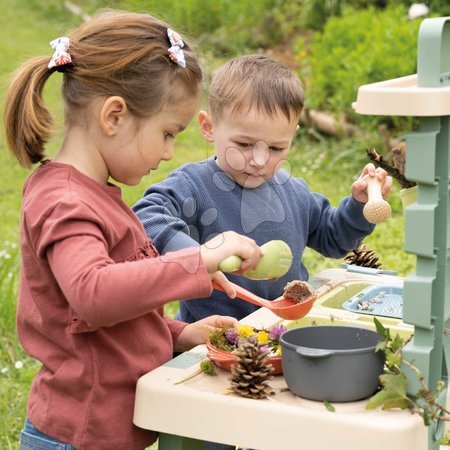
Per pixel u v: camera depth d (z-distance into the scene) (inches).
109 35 61.5
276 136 78.8
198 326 69.5
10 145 64.1
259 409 54.5
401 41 201.8
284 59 256.5
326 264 147.9
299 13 273.4
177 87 62.2
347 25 224.5
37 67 62.9
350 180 191.5
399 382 53.2
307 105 218.8
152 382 58.4
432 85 51.0
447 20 51.4
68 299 55.1
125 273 54.3
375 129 198.8
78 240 55.8
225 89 78.7
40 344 62.3
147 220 75.0
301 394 55.0
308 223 89.7
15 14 351.3
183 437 58.8
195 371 60.4
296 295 67.1
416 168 52.5
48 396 61.4
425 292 53.5
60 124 63.5
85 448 59.4
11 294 129.3
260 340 63.7
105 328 60.2
